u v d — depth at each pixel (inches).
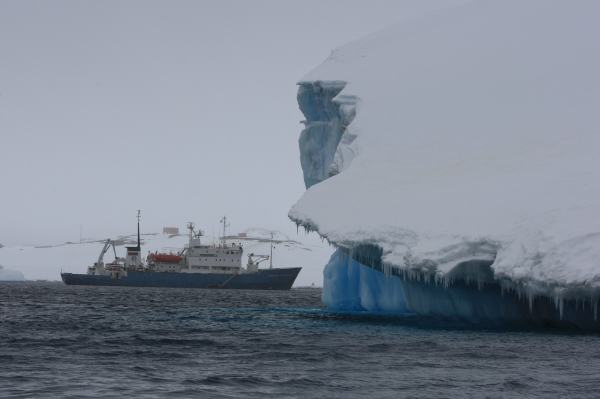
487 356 1161.4
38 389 864.9
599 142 1744.6
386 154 2091.5
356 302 2399.1
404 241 1653.5
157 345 1343.5
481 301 1668.3
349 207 1898.4
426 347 1284.4
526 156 1809.8
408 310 2149.4
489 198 1638.8
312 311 2527.1
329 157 2559.1
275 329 1695.4
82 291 5659.5
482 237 1493.6
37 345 1337.4
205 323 1923.0
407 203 1788.9
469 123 2096.5
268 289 6983.3
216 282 6830.7
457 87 2298.2
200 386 890.1
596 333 1510.8
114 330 1679.4
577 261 1312.7
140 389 867.4
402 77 2460.6
